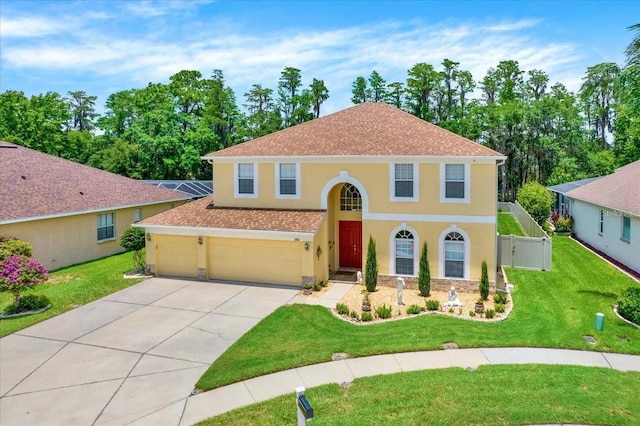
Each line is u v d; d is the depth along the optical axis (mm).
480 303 14633
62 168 27641
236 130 60969
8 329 13539
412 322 13797
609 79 44031
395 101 64500
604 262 22328
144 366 10984
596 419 8141
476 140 56219
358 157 18531
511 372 10211
